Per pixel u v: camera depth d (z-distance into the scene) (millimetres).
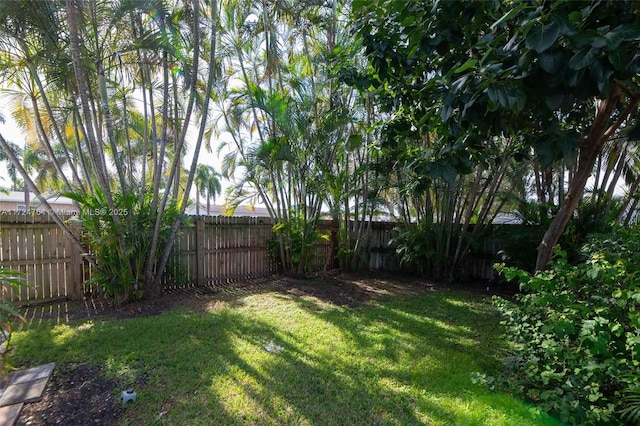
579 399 1999
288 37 6891
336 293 5844
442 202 6891
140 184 5633
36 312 4340
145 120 5691
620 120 2412
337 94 6609
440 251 7074
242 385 2621
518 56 1872
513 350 2744
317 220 7000
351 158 7789
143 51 5078
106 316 4234
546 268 3096
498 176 6391
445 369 2979
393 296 5758
